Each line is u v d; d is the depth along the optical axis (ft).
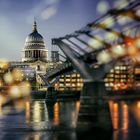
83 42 241.55
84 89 241.55
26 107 520.01
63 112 419.95
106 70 237.45
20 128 282.56
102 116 239.09
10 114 404.98
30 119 347.77
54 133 254.88
